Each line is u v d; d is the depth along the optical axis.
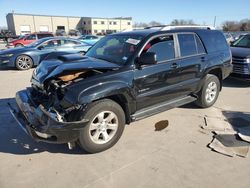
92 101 3.58
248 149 3.90
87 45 12.31
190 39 5.05
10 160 3.61
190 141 4.17
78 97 3.39
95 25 81.31
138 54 4.09
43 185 3.10
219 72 5.74
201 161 3.59
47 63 4.29
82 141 3.58
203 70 5.19
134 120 4.14
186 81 4.92
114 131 3.88
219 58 5.52
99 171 3.37
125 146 4.00
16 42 21.56
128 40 4.44
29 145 4.02
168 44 4.59
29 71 10.56
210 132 4.50
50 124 3.30
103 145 3.79
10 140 4.18
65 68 3.70
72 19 82.00
